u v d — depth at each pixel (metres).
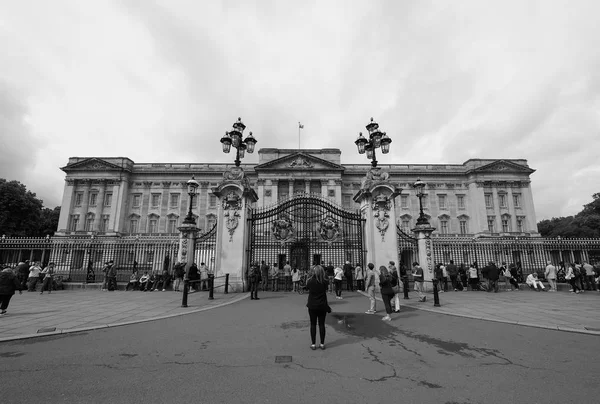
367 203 16.70
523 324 8.38
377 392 4.31
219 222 15.84
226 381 4.65
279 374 4.94
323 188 55.97
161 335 7.25
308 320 8.89
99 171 59.69
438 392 4.31
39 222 55.31
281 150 58.62
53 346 6.38
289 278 16.78
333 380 4.72
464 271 19.69
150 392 4.28
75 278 21.64
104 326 8.01
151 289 17.34
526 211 59.53
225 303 11.90
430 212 59.59
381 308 11.26
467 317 9.48
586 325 8.24
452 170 61.25
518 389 4.41
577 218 61.59
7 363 5.39
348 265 17.02
